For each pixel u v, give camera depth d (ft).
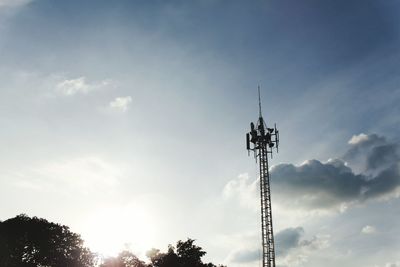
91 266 197.67
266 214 173.58
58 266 184.85
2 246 170.71
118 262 187.11
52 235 187.83
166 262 176.45
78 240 198.80
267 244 167.73
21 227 178.70
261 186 181.16
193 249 182.80
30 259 180.65
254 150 191.62
